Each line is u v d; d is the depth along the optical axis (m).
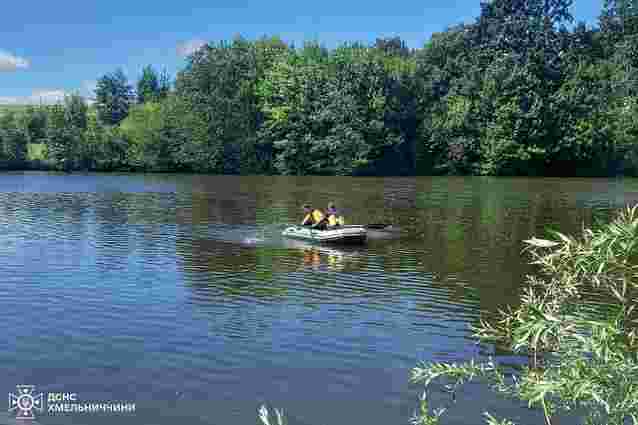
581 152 66.44
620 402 4.00
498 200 35.94
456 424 7.37
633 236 3.81
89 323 10.86
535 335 4.21
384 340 10.19
